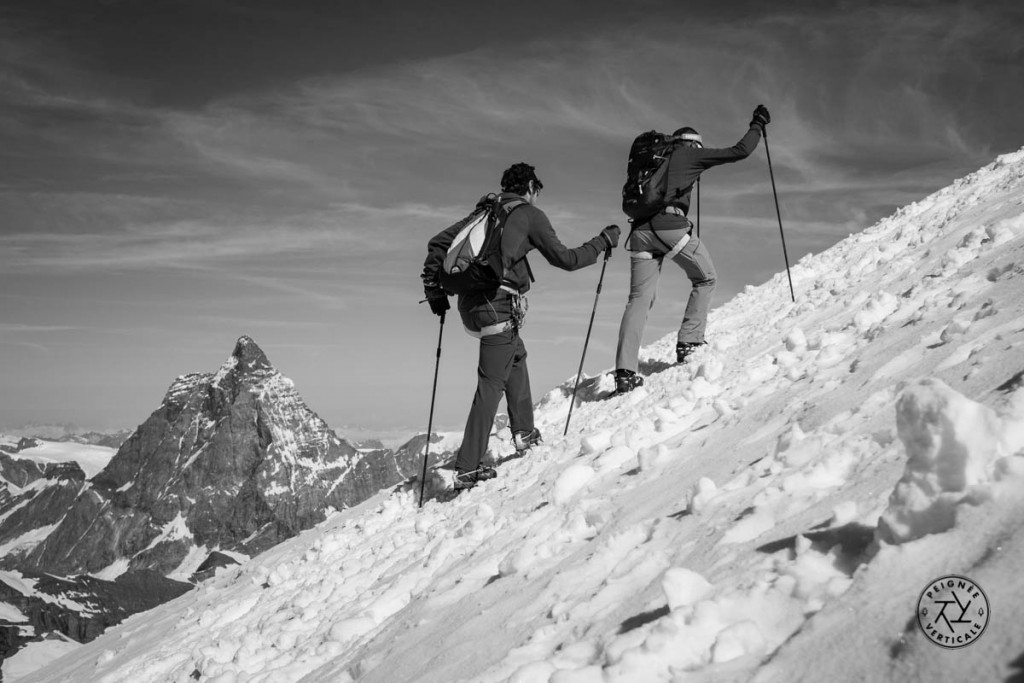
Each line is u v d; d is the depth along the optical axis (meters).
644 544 3.39
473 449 8.69
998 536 1.86
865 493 2.66
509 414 9.47
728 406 5.37
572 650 2.66
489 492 8.02
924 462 2.10
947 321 4.48
